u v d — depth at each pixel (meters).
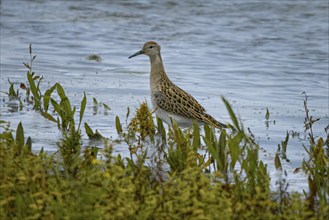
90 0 31.47
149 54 15.04
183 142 11.21
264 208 7.81
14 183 8.24
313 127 15.02
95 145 12.62
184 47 24.08
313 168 11.30
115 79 19.08
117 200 7.42
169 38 25.39
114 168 7.83
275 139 13.88
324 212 7.70
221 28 27.03
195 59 22.39
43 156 9.12
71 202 7.55
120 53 22.95
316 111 16.48
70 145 10.43
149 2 31.22
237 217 7.78
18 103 15.56
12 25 26.16
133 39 25.12
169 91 14.47
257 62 22.23
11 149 8.98
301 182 11.07
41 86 17.52
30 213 7.86
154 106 14.76
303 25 27.56
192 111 14.17
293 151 13.07
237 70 21.08
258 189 7.88
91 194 7.60
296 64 22.12
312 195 9.49
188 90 18.27
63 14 28.64
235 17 28.77
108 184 7.66
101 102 16.23
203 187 7.70
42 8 29.53
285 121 15.38
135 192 7.98
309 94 18.44
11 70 19.31
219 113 15.88
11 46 22.92
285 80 20.02
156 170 10.84
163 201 7.70
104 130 13.86
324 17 28.77
